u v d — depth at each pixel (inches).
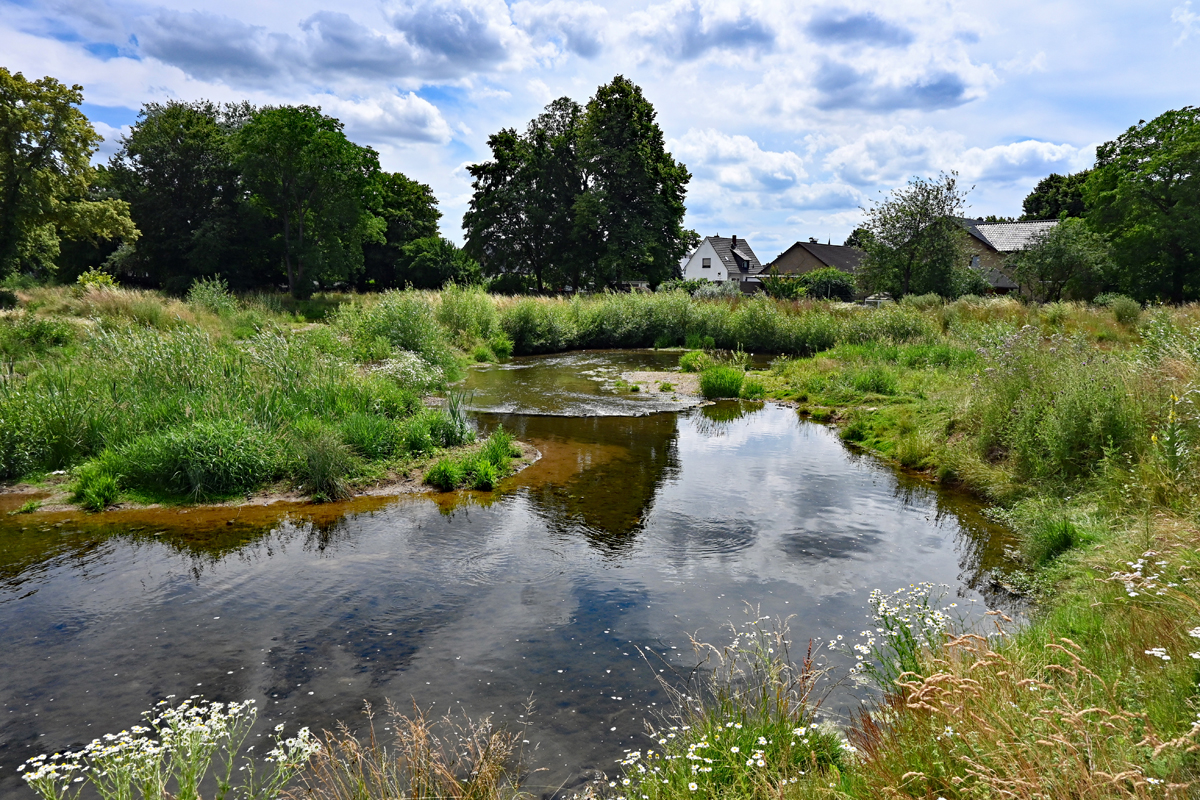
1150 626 134.7
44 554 238.1
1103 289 1433.3
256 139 1451.8
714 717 137.1
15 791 122.8
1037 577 215.9
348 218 1573.6
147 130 1609.3
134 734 138.7
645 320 1061.8
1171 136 1386.6
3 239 1122.0
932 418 414.3
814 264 2306.8
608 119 1601.9
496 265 1786.4
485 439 421.1
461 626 188.5
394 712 148.1
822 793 102.8
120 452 319.3
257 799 118.2
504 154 1722.4
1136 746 86.0
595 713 148.0
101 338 445.4
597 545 252.2
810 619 191.6
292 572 225.3
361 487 320.2
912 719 114.0
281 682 160.1
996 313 912.9
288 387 404.8
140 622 189.3
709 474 353.7
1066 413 292.0
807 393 574.2
